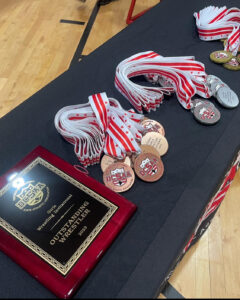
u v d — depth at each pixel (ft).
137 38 3.52
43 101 2.86
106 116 2.48
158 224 2.10
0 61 5.85
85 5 7.13
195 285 3.45
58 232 1.98
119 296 1.82
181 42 3.47
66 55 6.00
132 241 2.03
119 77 2.76
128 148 2.38
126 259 1.95
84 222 2.02
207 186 2.29
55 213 2.05
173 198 2.23
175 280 3.47
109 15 6.90
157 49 3.39
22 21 6.72
